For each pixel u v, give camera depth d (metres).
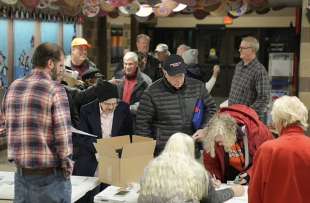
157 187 2.17
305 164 2.15
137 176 2.94
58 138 2.47
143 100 3.38
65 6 6.08
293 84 8.28
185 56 5.04
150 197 2.18
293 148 2.17
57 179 2.55
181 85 3.37
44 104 2.48
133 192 2.88
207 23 12.69
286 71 8.34
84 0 6.30
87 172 3.37
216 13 6.70
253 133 3.08
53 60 2.55
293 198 2.15
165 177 2.18
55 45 2.60
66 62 4.57
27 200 2.56
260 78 4.16
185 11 7.08
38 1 5.66
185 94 3.38
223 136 3.02
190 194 2.16
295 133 2.23
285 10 11.95
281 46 10.97
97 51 10.02
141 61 5.71
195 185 2.19
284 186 2.17
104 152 2.97
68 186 2.62
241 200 2.80
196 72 4.98
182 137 2.33
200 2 6.24
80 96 3.44
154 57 5.93
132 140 3.14
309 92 5.82
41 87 2.50
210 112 3.46
